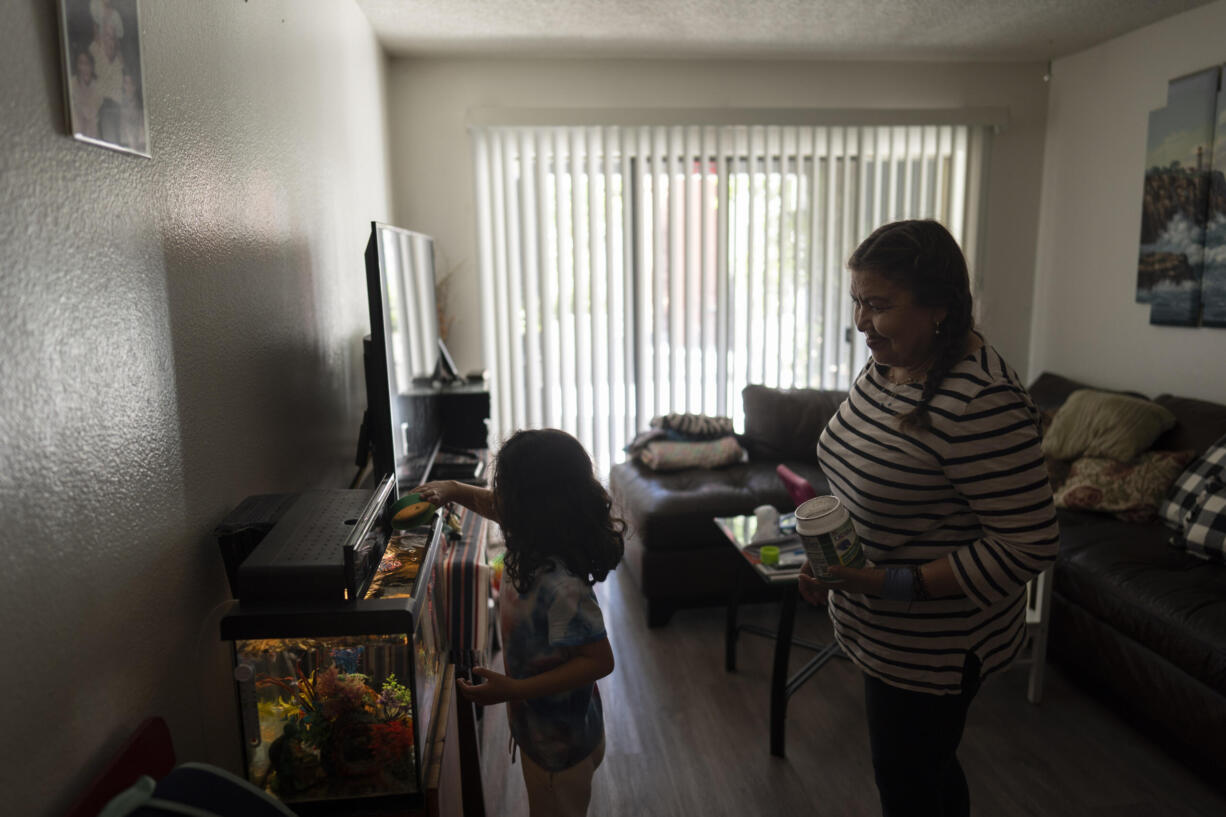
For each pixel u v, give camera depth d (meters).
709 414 4.59
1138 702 2.40
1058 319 4.53
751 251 4.45
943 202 4.59
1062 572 2.78
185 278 1.29
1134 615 2.41
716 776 2.23
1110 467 3.24
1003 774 2.22
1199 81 3.48
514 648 1.42
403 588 1.26
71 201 0.95
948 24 3.74
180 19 1.31
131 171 1.11
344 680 1.18
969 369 1.20
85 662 0.95
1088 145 4.24
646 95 4.31
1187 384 3.65
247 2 1.68
